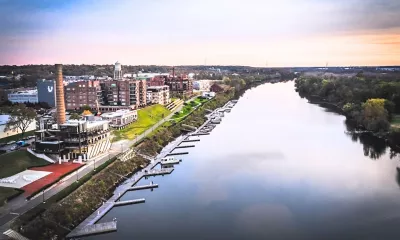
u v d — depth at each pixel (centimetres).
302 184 16000
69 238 11081
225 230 11856
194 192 15162
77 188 13700
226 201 14212
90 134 17575
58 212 11744
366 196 14550
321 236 11481
